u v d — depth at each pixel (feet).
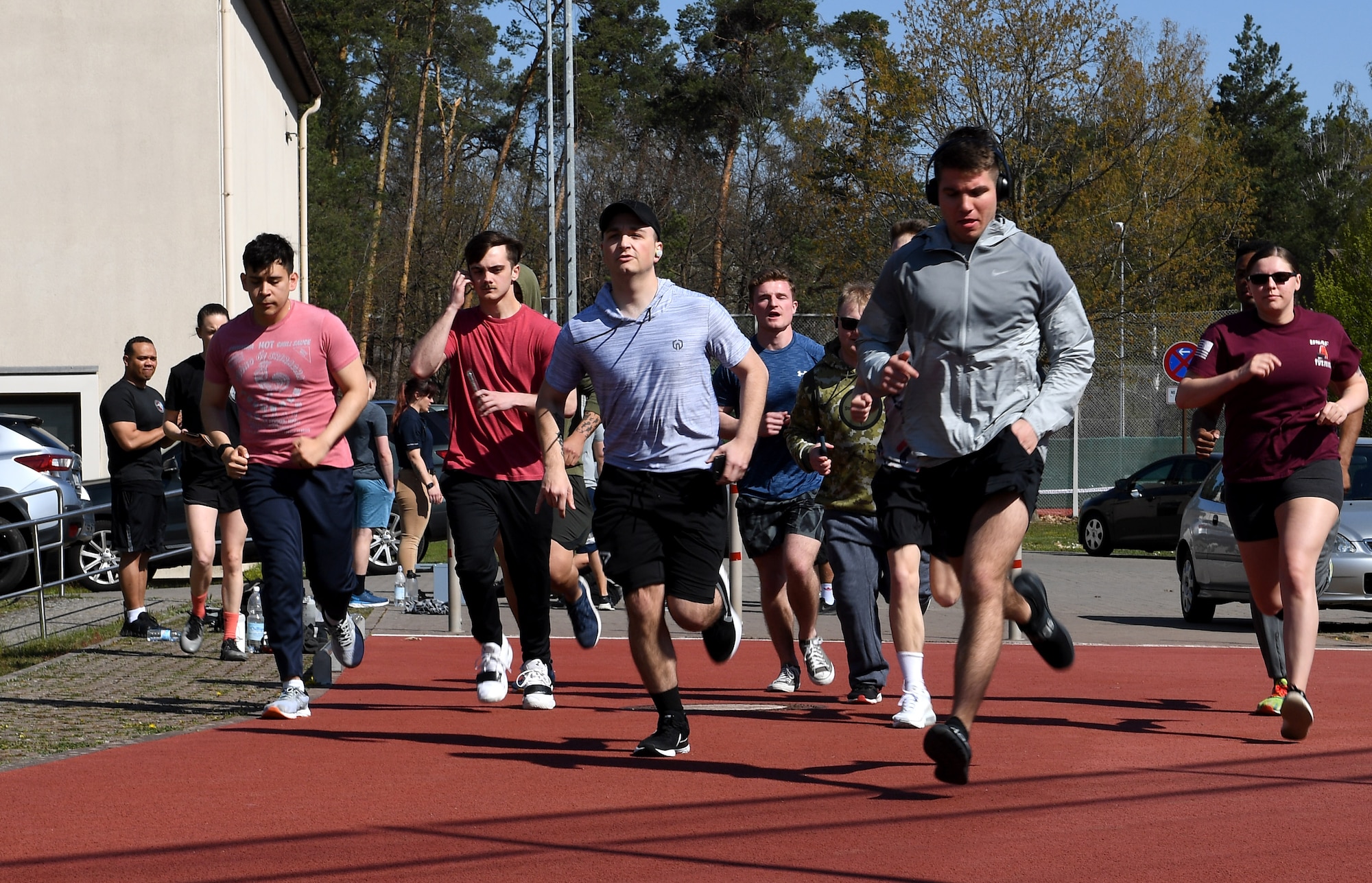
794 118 183.11
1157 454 123.75
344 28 183.93
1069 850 14.34
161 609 46.91
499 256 24.54
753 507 27.58
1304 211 278.67
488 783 18.17
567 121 101.76
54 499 54.13
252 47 83.41
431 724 23.65
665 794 17.29
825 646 39.19
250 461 24.30
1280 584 22.35
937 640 40.96
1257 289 22.91
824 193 137.49
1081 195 128.16
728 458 19.52
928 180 18.25
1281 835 14.97
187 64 69.10
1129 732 22.26
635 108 214.28
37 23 68.80
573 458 25.25
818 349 27.76
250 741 21.77
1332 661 34.78
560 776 18.61
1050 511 123.65
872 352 18.15
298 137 107.14
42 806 16.88
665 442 19.63
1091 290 127.75
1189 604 47.67
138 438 38.47
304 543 24.76
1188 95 129.49
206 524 34.19
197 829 15.65
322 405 24.40
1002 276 17.53
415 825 15.75
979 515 17.42
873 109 128.16
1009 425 17.48
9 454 54.03
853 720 23.85
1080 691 28.30
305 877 13.60
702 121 212.23
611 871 13.71
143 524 38.73
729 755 20.11
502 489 24.77
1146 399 123.95
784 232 197.47
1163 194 131.85
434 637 41.01
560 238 200.23
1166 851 14.28
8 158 68.85
